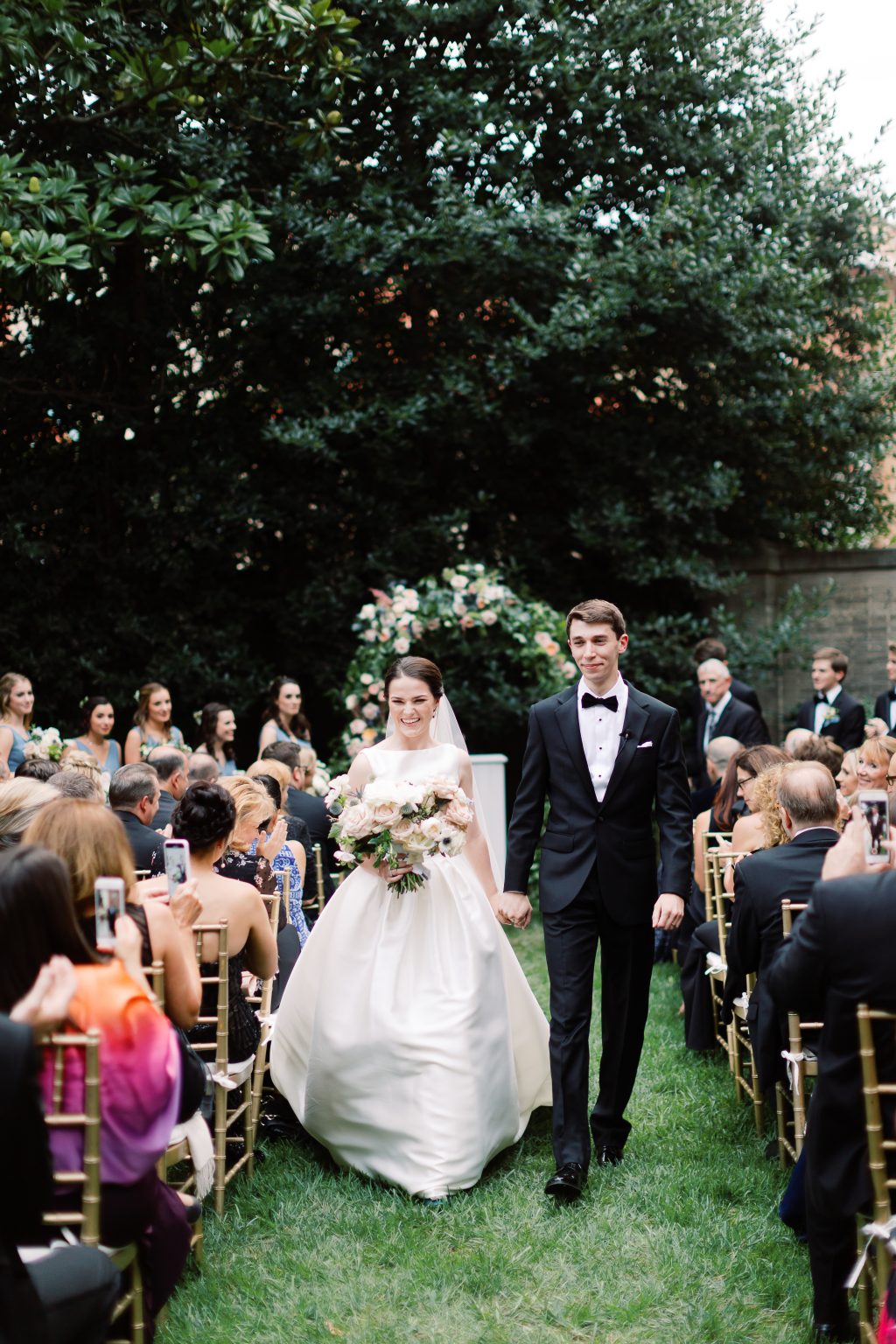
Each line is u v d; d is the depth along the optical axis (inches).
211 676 372.5
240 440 382.6
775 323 373.7
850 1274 104.3
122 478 380.2
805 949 101.1
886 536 456.1
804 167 401.7
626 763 148.3
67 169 272.4
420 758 164.4
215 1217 136.4
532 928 308.0
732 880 176.1
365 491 386.3
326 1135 151.3
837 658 325.1
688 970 202.2
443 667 349.1
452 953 153.9
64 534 377.4
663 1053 201.5
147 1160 94.4
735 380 389.1
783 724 421.1
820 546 452.4
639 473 378.6
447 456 394.0
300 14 251.8
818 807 143.7
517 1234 131.6
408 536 373.7
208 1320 113.3
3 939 84.7
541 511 407.2
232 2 256.5
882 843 102.5
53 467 379.9
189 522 368.2
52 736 273.4
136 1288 99.7
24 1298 74.5
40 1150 74.0
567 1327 112.8
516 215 341.4
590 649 149.3
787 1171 148.9
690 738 388.5
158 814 208.4
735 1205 140.3
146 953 108.5
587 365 373.1
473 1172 143.5
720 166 386.0
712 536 390.9
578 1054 143.7
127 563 371.9
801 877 141.0
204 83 271.9
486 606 340.2
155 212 266.5
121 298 366.3
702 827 215.2
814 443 415.8
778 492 420.5
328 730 415.2
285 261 353.4
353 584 377.4
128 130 317.7
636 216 382.3
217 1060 136.1
